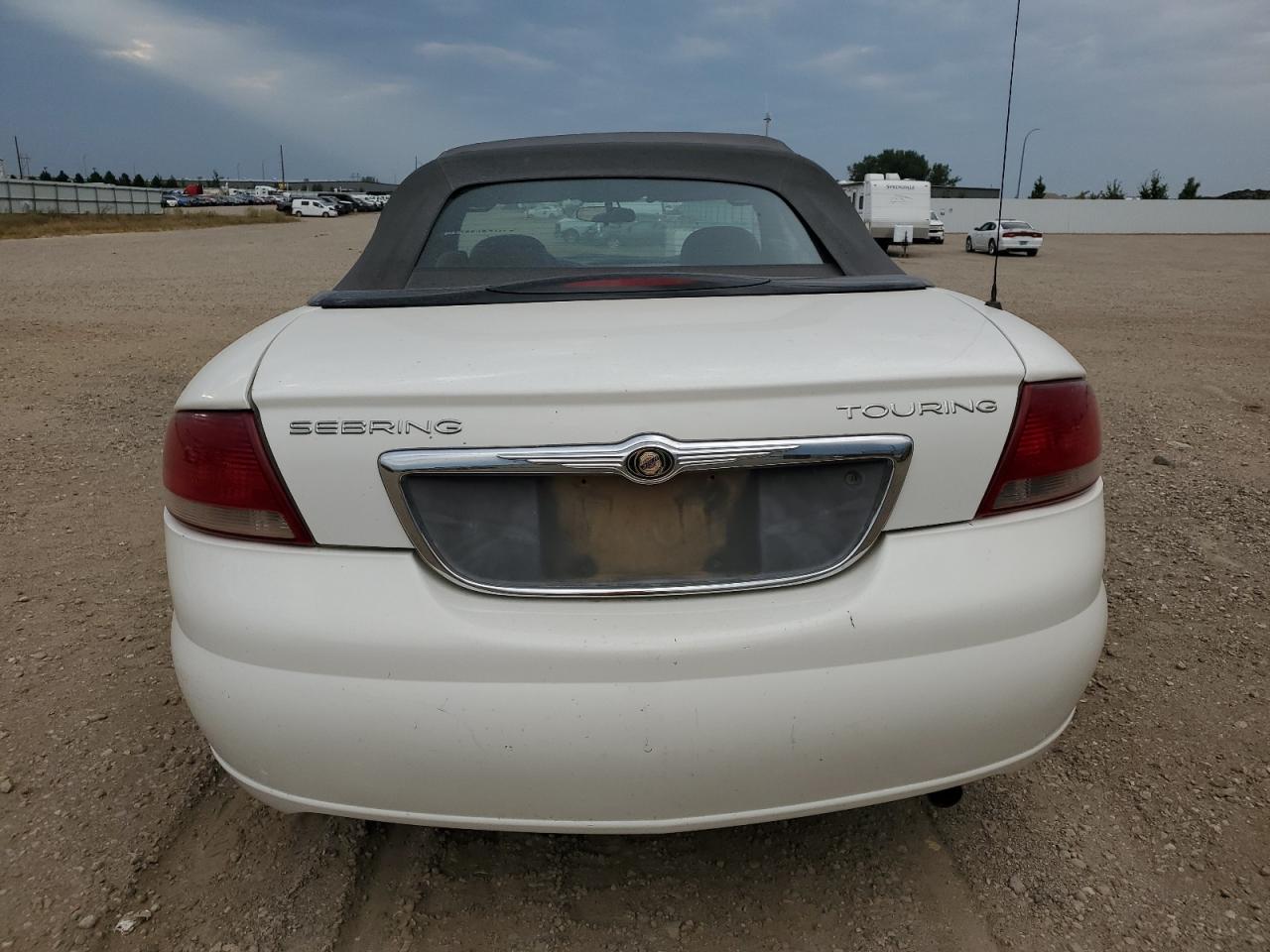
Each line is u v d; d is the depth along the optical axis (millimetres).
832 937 1916
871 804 1704
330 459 1605
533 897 2039
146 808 2299
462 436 1578
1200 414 6395
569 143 2680
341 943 1906
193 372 8031
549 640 1569
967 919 1949
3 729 2615
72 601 3447
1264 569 3617
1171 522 4152
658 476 1573
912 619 1612
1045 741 1792
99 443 5645
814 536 1646
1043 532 1717
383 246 2518
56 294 14383
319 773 1646
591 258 2547
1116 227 54438
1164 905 1966
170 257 23344
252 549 1648
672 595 1616
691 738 1576
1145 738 2555
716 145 2684
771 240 2564
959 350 1720
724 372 1598
